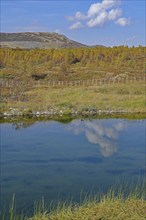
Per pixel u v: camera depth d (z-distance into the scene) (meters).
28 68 87.62
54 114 39.75
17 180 17.31
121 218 9.80
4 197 14.80
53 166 19.91
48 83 65.31
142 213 10.19
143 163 20.55
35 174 18.34
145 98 46.09
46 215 10.81
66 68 86.56
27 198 14.63
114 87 55.78
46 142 26.22
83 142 26.36
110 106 42.81
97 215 10.08
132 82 64.94
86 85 61.62
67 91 51.75
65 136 28.50
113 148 24.42
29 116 38.41
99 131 30.73
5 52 111.06
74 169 19.31
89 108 41.75
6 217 12.25
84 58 107.50
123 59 100.56
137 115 39.69
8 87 56.75
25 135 28.78
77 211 10.64
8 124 33.78
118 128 32.00
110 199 11.76
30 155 22.33
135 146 25.03
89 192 15.23
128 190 14.67
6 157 21.77
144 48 111.12
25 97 47.97
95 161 21.05
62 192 15.38
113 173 18.52
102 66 93.56
